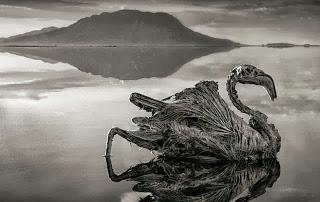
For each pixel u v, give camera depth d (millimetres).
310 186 6070
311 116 10633
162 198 5672
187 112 7492
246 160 7508
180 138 7449
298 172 6723
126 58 34625
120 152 7910
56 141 8547
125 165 7160
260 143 7516
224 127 7504
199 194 5816
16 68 23141
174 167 7086
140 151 7992
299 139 8609
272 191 5891
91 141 8555
